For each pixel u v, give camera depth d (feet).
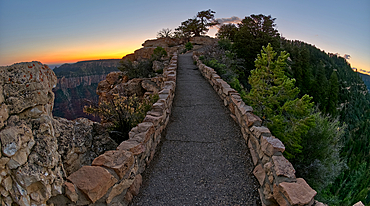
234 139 19.34
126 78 69.10
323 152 33.53
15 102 6.77
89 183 8.73
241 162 16.05
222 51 70.44
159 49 88.28
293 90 30.17
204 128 21.80
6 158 6.26
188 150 17.88
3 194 6.35
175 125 22.65
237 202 12.40
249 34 104.78
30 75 7.21
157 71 68.95
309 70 151.43
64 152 12.37
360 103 216.13
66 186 8.19
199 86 38.58
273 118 28.55
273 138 13.84
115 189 10.44
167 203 12.23
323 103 148.56
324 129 34.12
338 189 60.64
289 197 9.51
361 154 114.73
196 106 28.30
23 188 6.72
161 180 14.23
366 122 181.88
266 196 11.81
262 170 13.52
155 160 16.55
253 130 16.25
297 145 27.17
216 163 16.06
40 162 7.20
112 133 19.92
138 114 23.91
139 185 13.34
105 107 24.63
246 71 94.17
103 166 10.46
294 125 28.07
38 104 7.56
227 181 14.12
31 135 7.10
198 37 167.12
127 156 11.57
